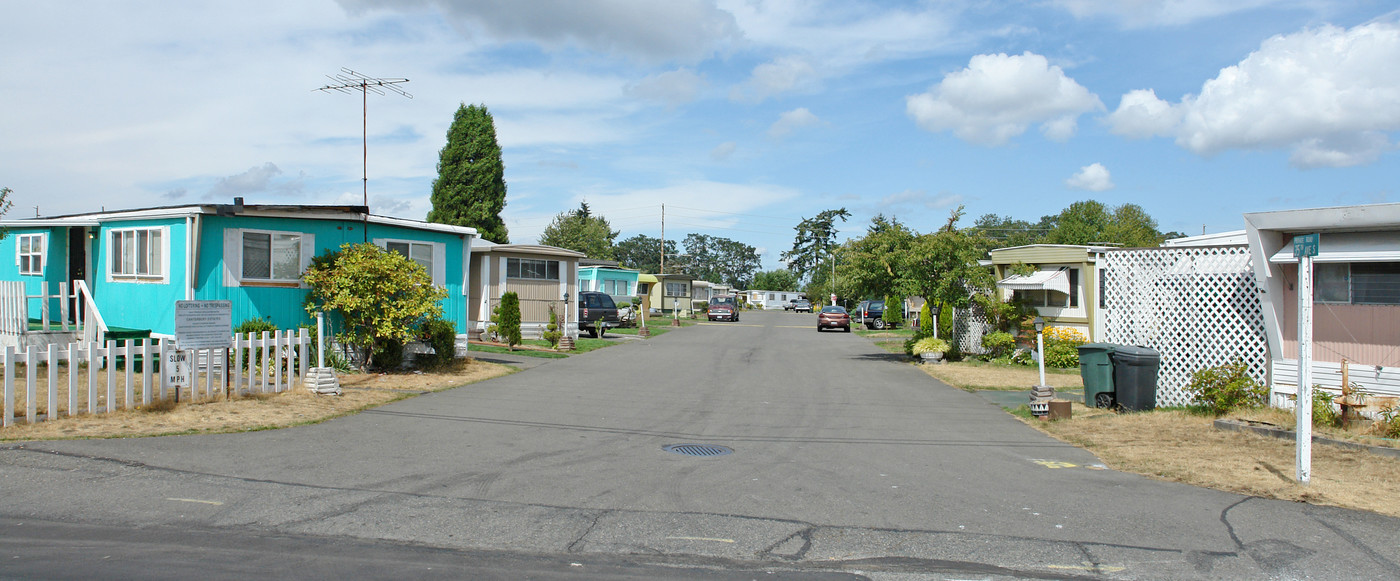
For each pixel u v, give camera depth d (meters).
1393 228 10.21
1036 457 9.15
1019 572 5.33
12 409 8.67
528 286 26.88
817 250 102.69
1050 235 68.69
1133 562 5.53
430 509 6.38
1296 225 10.65
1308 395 7.71
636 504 6.72
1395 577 5.27
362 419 10.41
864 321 42.84
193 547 5.32
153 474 7.09
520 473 7.68
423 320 15.76
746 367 19.92
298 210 14.75
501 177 43.12
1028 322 21.09
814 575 5.21
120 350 9.67
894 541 5.91
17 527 5.62
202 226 13.89
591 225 72.62
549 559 5.34
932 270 21.83
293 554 5.25
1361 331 10.69
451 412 11.24
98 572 4.80
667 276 57.16
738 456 8.89
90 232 16.42
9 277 18.09
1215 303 12.37
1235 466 8.42
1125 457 9.01
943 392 15.34
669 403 13.05
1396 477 7.89
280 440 8.80
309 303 14.72
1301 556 5.66
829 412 12.55
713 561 5.41
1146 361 12.13
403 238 16.78
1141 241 53.62
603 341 27.66
